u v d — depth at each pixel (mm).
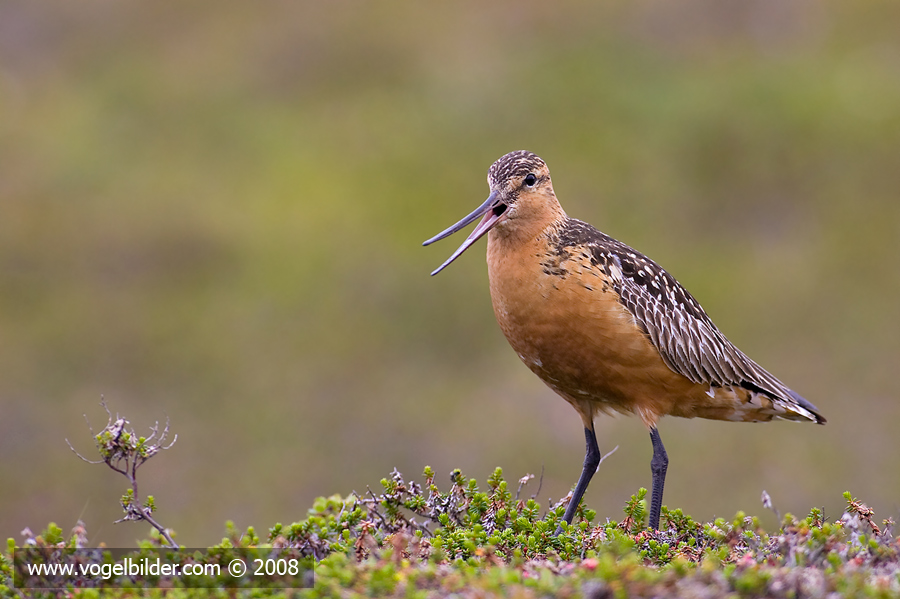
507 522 7105
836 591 5137
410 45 24172
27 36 24781
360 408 16391
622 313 8133
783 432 15203
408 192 20375
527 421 15609
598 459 8797
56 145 21703
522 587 5098
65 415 16062
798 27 23906
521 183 8219
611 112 21891
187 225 19422
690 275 18703
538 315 8227
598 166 20812
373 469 15461
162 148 21906
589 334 8164
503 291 8375
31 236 19156
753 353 17562
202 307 18000
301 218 19641
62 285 18359
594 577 5195
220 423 16188
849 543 6109
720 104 21891
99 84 23516
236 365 17078
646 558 6461
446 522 6980
